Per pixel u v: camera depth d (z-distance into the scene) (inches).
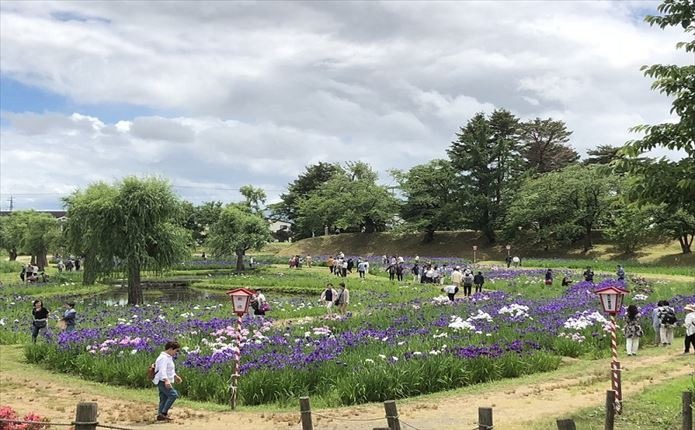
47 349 801.6
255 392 581.9
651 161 352.5
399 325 885.2
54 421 513.7
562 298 1264.8
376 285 1796.3
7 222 3567.9
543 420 463.2
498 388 611.2
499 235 3422.7
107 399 610.9
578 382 625.0
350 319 970.1
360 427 476.4
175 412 546.3
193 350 728.3
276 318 1186.0
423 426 474.3
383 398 574.9
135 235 1518.2
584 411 491.8
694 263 2497.5
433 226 3516.2
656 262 2613.2
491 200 3346.5
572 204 2992.1
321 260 3014.3
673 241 2891.2
